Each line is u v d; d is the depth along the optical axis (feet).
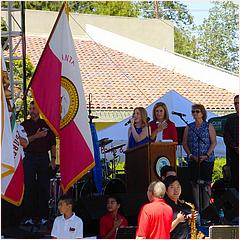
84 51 89.92
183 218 31.53
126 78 86.07
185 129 42.16
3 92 32.27
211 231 31.32
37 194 39.29
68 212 32.78
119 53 92.02
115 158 52.47
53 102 36.47
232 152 40.27
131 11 122.52
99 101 79.51
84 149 36.68
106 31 92.22
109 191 42.09
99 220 36.63
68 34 37.55
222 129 48.37
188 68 91.45
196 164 40.81
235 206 36.78
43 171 39.50
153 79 87.71
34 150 39.37
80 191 43.42
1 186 33.47
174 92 56.29
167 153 38.01
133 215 36.99
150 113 55.36
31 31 85.20
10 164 31.83
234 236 31.35
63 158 36.65
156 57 92.32
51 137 40.50
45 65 36.81
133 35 95.91
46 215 39.17
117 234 32.60
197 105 41.63
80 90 37.37
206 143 41.06
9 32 47.14
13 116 34.63
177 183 32.37
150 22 96.68
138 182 39.86
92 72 85.61
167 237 29.48
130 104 80.12
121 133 57.41
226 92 87.86
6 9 47.16
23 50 46.78
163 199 30.99
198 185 40.01
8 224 37.42
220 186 41.39
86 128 37.01
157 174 37.68
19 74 63.10
